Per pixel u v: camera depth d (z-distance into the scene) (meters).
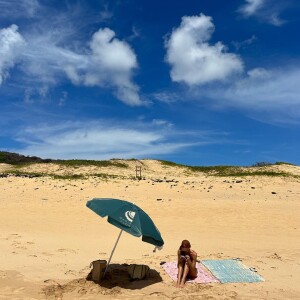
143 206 19.42
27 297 7.27
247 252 11.79
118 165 45.12
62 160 47.62
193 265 8.74
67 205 19.36
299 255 11.63
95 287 7.94
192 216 17.58
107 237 13.54
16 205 19.02
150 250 11.80
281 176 33.88
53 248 11.51
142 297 7.49
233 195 23.59
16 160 57.78
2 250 10.84
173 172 45.56
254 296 7.79
